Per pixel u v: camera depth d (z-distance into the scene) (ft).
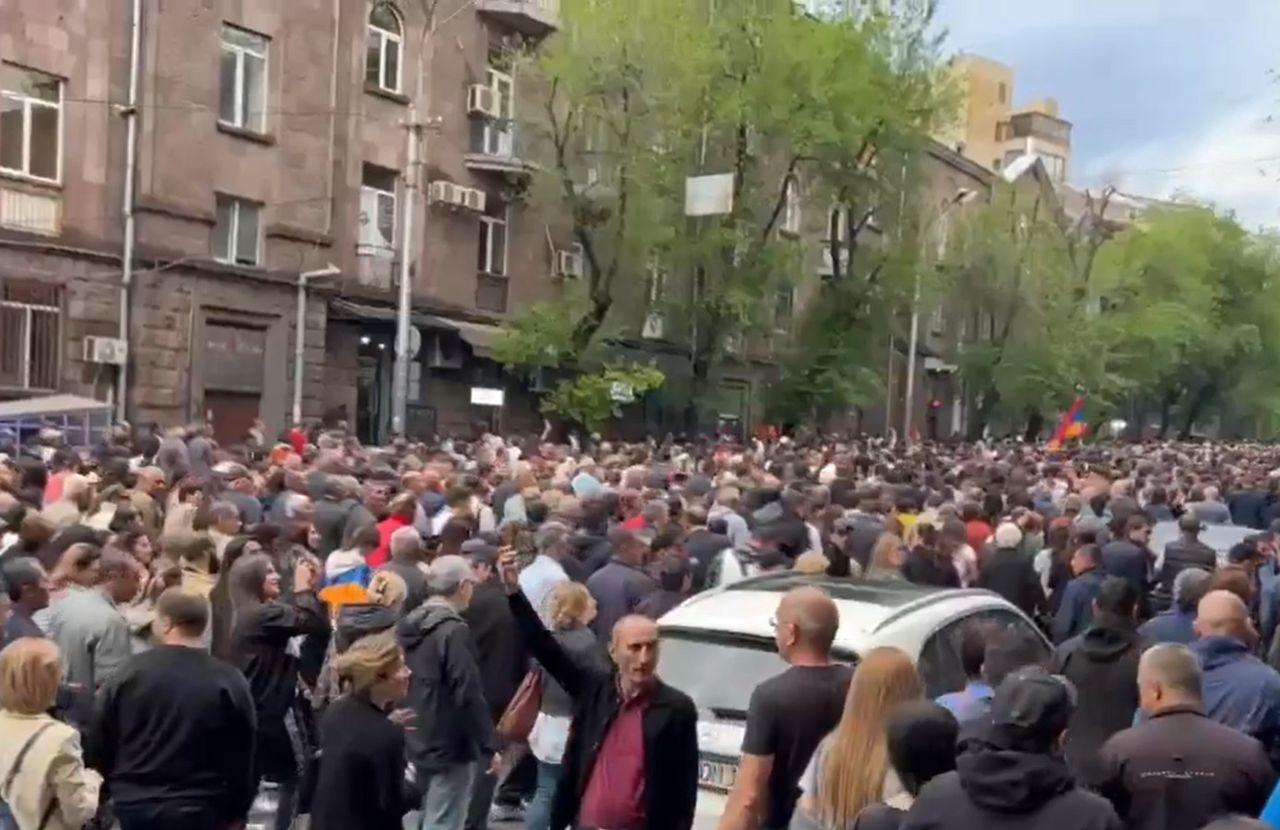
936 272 139.64
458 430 105.91
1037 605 37.32
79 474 39.78
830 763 15.12
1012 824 11.80
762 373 132.77
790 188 127.34
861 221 130.52
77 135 76.28
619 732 17.72
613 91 101.45
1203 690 18.92
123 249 78.54
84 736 18.86
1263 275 233.35
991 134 343.26
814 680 17.02
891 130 121.49
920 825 12.17
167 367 80.84
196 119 82.53
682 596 31.53
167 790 18.21
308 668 27.17
